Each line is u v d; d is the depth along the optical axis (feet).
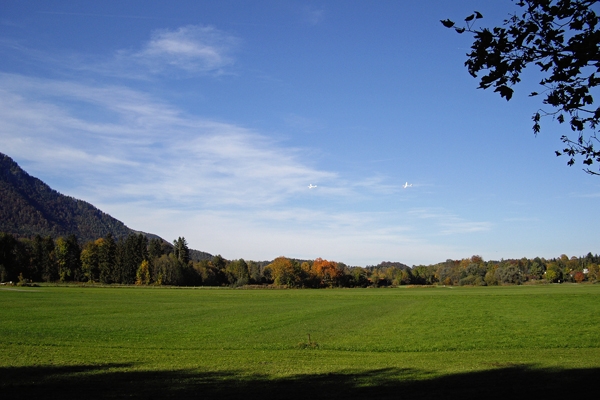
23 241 570.46
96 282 533.96
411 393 49.70
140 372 63.62
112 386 53.06
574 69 27.55
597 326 138.31
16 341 98.48
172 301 258.57
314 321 158.40
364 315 182.60
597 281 601.62
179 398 47.01
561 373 61.98
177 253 601.62
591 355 85.61
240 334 121.08
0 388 50.78
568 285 532.73
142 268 522.06
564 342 105.70
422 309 212.64
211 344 101.71
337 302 264.31
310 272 563.48
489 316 175.32
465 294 338.54
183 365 70.79
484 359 80.33
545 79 28.63
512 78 28.14
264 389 51.80
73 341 101.71
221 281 575.38
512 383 55.26
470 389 51.80
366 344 103.30
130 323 144.36
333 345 100.94
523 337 115.14
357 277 594.24
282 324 147.74
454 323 151.64
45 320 146.30
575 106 29.73
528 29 26.40
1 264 467.52
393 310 207.41
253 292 386.52
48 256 520.83
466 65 28.55
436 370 66.28
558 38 27.22
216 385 54.19
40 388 51.21
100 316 164.96
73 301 238.27
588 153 34.04
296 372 64.23
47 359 74.18
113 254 540.11
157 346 97.19
